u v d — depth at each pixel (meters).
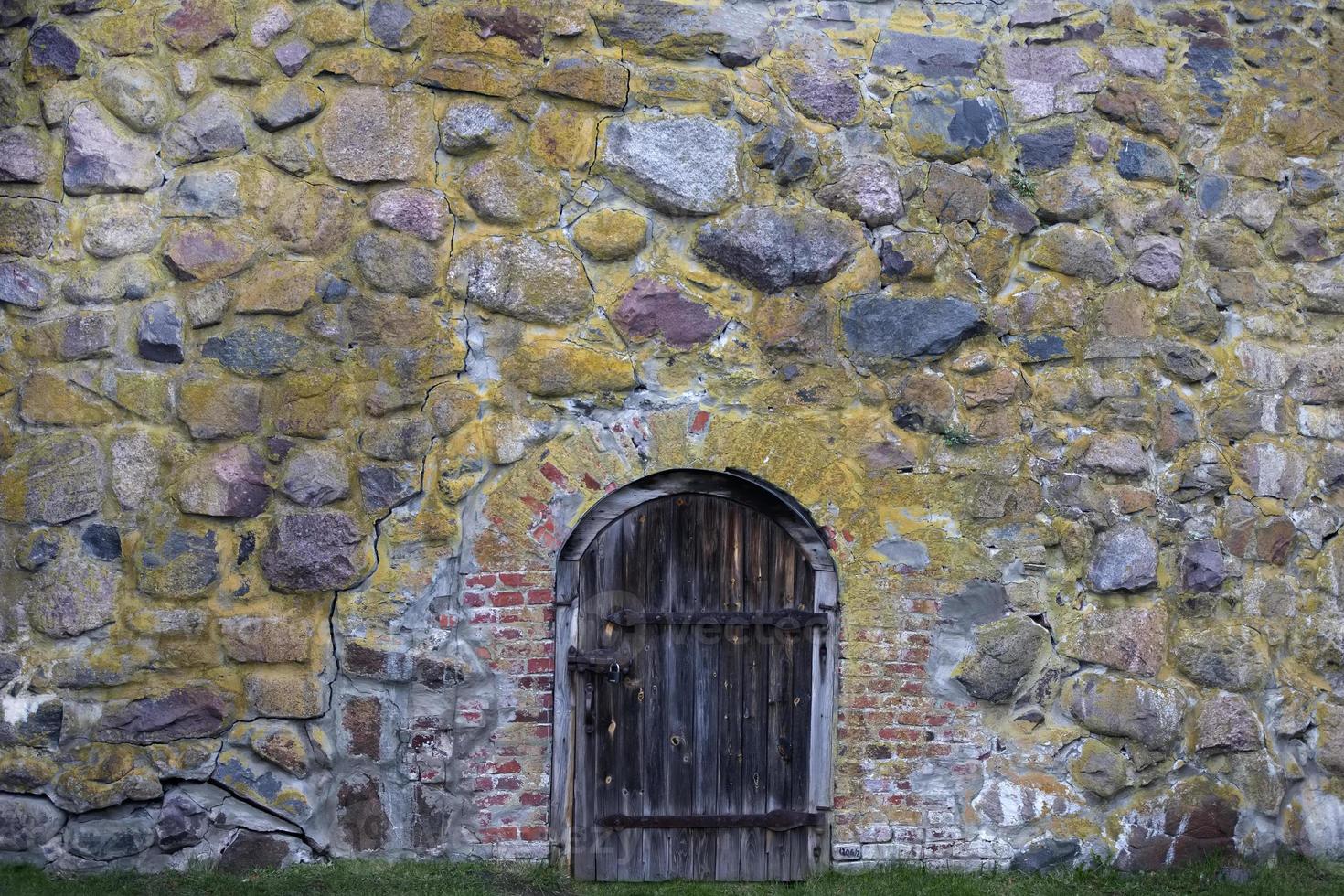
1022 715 4.88
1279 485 5.12
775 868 4.85
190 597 4.55
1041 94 5.04
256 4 4.64
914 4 4.98
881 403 4.84
